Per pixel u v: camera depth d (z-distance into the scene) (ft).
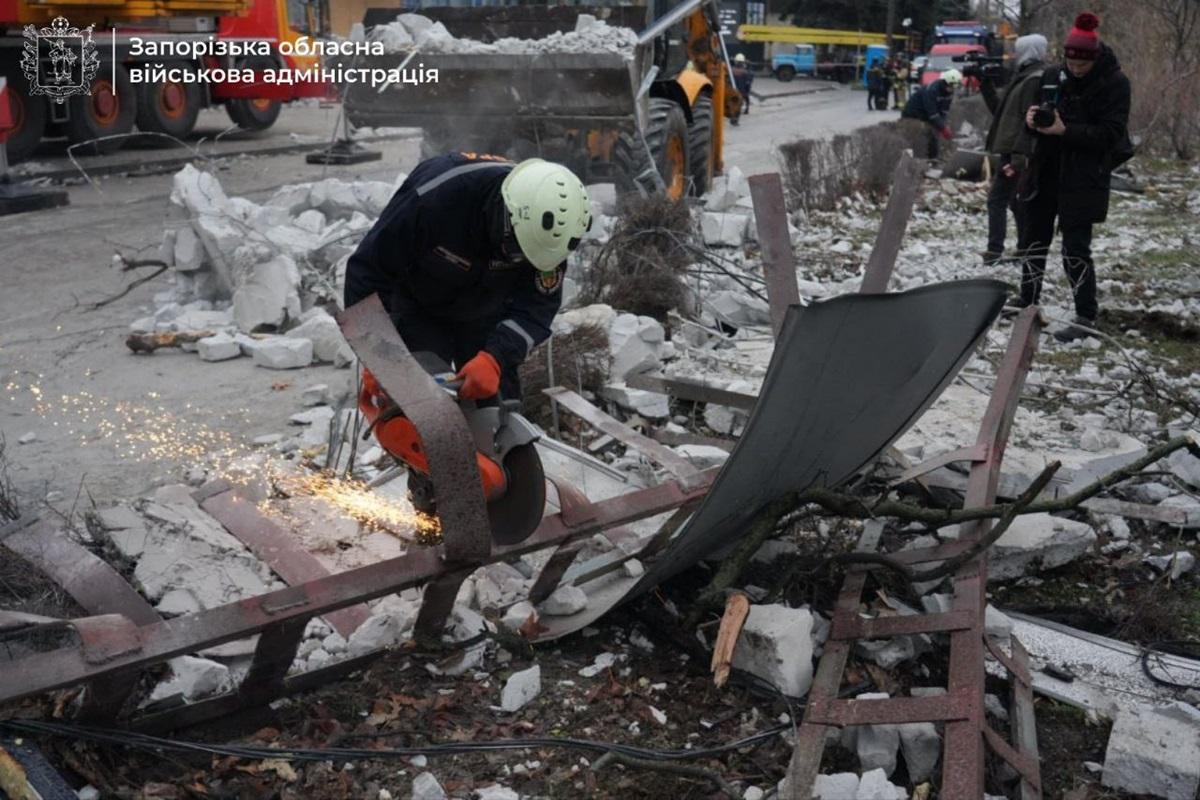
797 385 10.18
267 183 42.11
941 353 12.21
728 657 10.10
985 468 12.94
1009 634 11.87
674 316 22.11
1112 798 9.90
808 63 145.79
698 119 36.88
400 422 11.03
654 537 12.65
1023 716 10.43
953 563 11.68
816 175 37.88
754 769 10.04
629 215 24.70
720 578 11.50
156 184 43.11
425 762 10.01
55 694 10.14
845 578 11.87
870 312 10.13
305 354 20.94
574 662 11.64
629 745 10.36
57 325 23.63
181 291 24.76
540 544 11.23
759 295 22.76
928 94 48.88
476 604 12.51
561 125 29.19
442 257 11.09
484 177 10.77
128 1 44.73
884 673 11.10
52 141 52.03
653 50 31.53
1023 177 23.25
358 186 27.71
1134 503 15.16
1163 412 18.71
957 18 152.56
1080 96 21.67
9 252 30.50
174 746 9.62
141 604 10.56
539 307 11.18
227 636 9.47
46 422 17.99
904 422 13.14
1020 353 14.62
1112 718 10.94
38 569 11.71
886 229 14.57
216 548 12.82
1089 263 22.35
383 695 10.88
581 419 16.80
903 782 10.03
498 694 11.04
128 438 17.30
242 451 16.70
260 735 10.30
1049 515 14.16
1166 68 55.06
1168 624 12.71
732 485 10.77
